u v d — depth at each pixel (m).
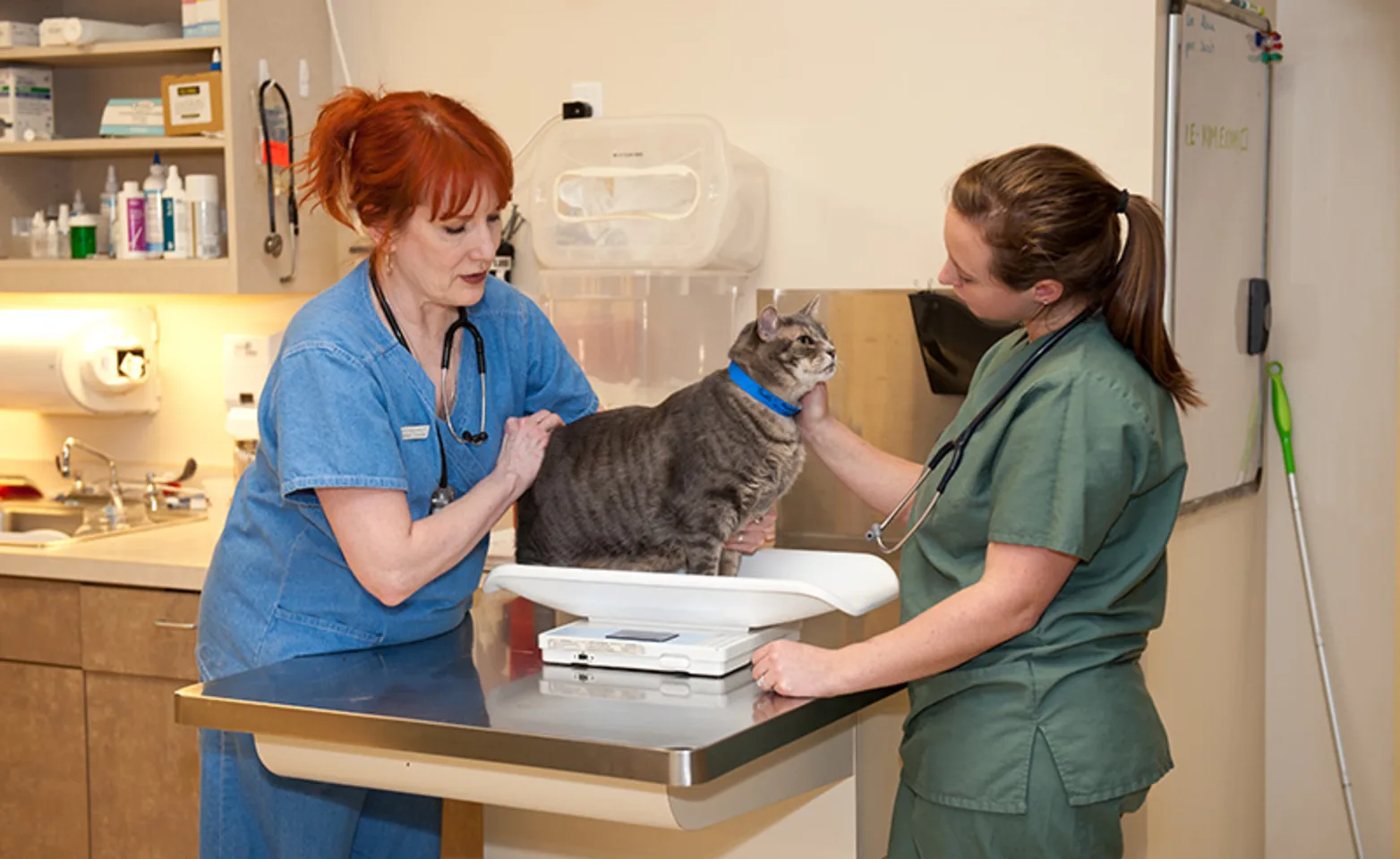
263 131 3.02
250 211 3.02
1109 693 1.65
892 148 2.78
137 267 3.10
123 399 3.42
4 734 2.85
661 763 1.40
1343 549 3.19
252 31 3.00
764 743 1.50
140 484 3.35
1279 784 3.32
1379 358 3.10
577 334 2.86
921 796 1.71
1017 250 1.59
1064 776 1.61
